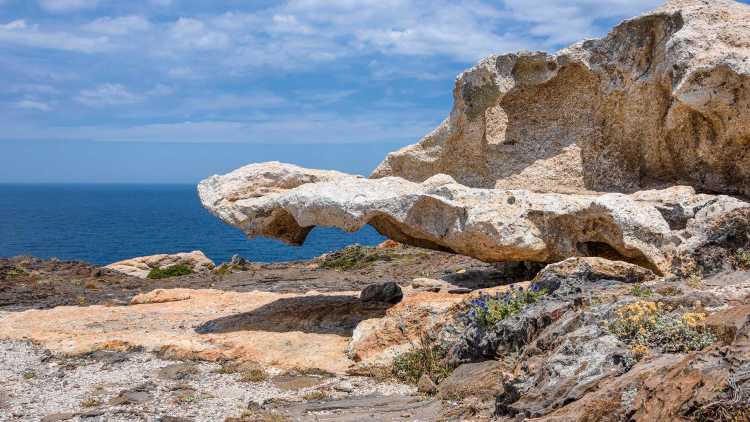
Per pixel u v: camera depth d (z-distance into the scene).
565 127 16.39
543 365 8.38
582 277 11.57
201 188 15.95
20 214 159.62
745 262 11.32
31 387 11.64
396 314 12.79
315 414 9.67
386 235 15.94
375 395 10.50
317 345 13.26
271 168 15.63
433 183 14.53
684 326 8.16
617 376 7.68
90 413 9.95
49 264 32.16
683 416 6.26
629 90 14.88
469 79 16.19
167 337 14.53
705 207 12.55
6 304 22.30
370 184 14.45
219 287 25.69
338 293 19.38
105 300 22.97
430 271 26.41
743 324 7.12
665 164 14.87
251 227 15.14
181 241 84.12
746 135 12.98
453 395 9.80
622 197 12.98
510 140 16.77
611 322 8.92
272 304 17.50
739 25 13.27
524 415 7.88
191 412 9.98
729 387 6.20
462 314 11.76
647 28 14.70
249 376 11.75
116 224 121.75
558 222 13.38
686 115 13.77
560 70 16.06
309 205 13.98
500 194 13.55
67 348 14.12
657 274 12.39
